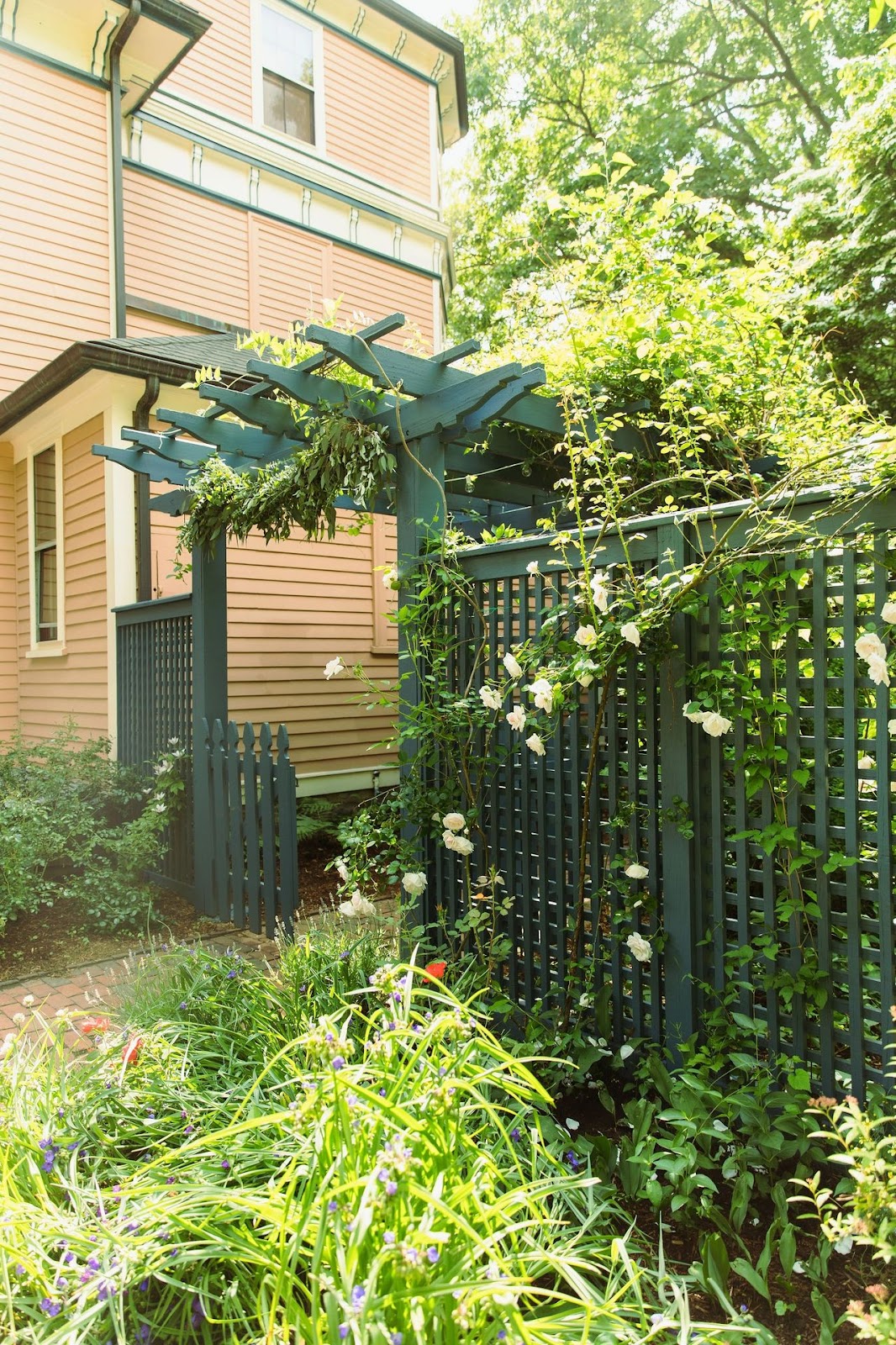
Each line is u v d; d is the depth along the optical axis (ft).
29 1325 5.03
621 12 51.29
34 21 25.44
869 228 26.76
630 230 13.96
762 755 7.88
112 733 22.50
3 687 28.94
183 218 29.12
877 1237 5.13
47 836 15.94
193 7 29.76
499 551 10.75
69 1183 6.17
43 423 26.16
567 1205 6.55
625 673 9.45
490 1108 5.68
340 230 33.99
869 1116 6.68
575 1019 9.68
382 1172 4.60
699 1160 6.81
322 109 33.63
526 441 14.42
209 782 16.89
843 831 7.48
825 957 7.63
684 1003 8.73
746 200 50.42
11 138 25.07
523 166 54.54
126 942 15.39
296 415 13.01
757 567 7.85
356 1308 4.02
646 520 9.06
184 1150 5.65
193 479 17.06
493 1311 4.58
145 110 28.27
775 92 52.34
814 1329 5.76
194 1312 5.21
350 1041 7.14
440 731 11.00
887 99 26.02
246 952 14.47
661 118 51.85
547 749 10.37
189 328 29.09
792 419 13.80
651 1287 6.11
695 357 13.73
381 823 12.26
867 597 8.05
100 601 23.41
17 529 29.04
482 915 10.27
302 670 26.71
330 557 27.55
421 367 11.45
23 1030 8.13
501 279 51.13
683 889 8.73
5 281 24.90
